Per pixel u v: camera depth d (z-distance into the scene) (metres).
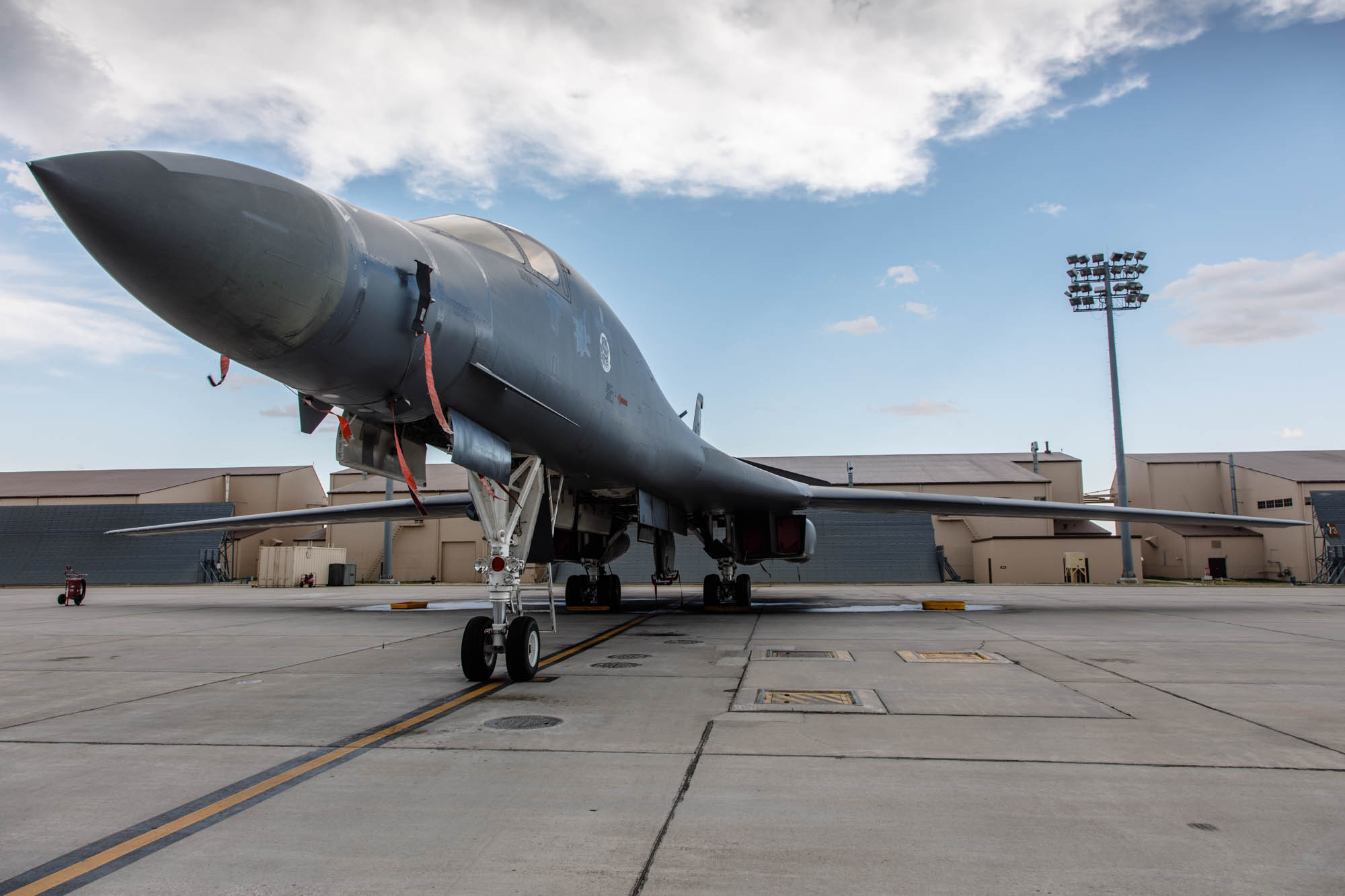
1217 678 7.02
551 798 3.71
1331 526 32.25
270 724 5.37
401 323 5.57
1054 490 44.59
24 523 35.81
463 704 6.01
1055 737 4.82
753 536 15.73
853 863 2.91
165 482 42.34
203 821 3.41
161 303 4.45
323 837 3.22
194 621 13.87
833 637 10.38
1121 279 31.41
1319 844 3.09
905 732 4.98
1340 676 7.12
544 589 28.77
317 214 4.89
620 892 2.67
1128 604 16.91
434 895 2.66
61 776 4.13
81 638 11.16
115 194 3.96
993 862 2.92
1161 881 2.74
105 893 2.69
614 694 6.37
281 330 4.79
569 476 10.03
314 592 25.98
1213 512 41.00
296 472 45.00
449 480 41.84
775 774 4.08
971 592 22.98
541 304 7.73
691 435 13.02
